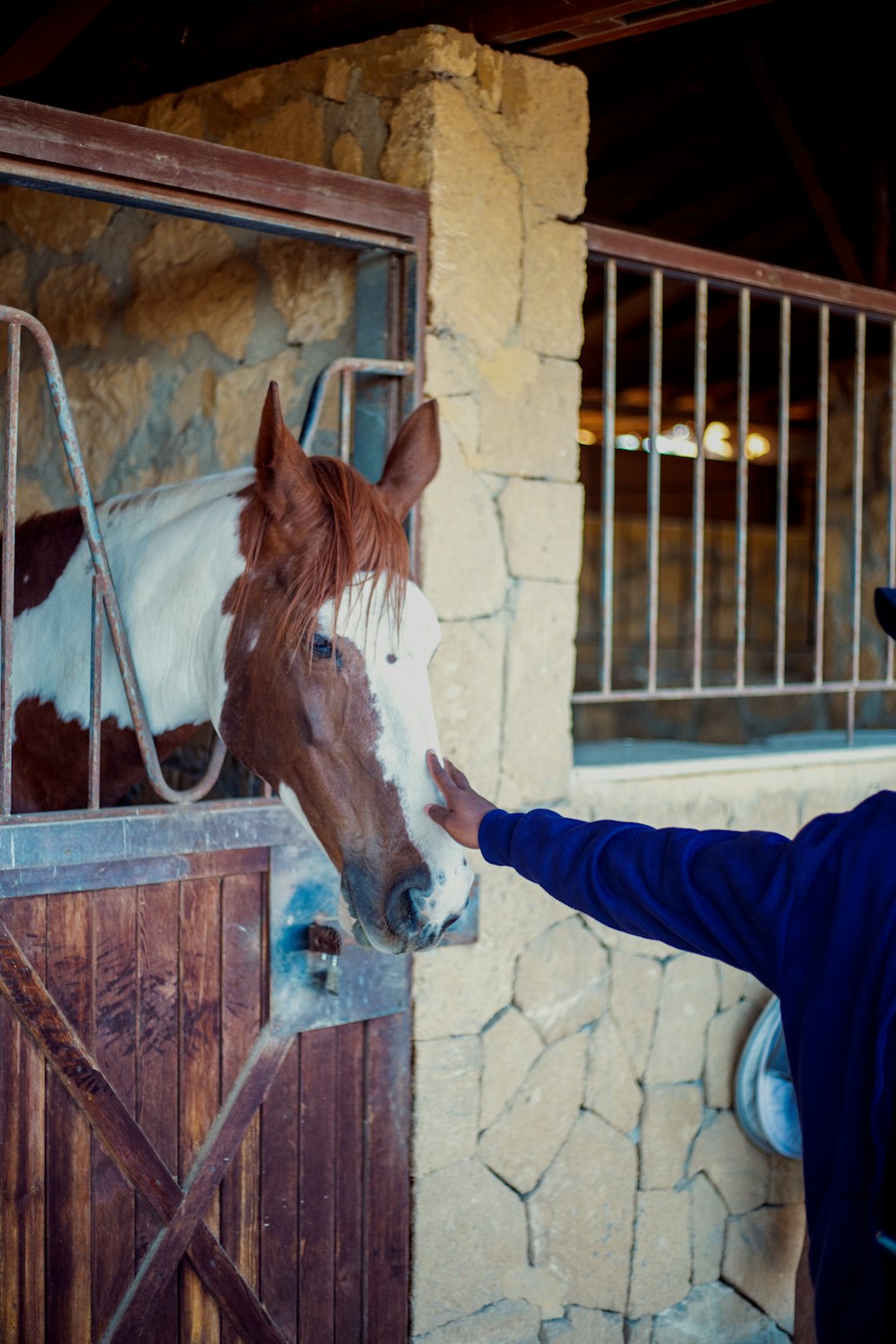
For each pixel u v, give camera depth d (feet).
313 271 8.04
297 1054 7.10
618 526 20.35
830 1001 4.11
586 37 7.84
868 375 13.82
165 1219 6.57
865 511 13.92
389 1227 7.59
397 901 5.22
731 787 9.36
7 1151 5.98
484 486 7.85
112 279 9.45
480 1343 8.02
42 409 10.14
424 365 7.48
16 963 5.94
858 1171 4.04
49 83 11.56
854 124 14.06
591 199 16.60
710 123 14.82
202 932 6.68
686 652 20.30
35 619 6.96
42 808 6.88
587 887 4.78
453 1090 7.79
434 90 7.41
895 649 10.72
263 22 9.24
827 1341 4.12
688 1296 9.18
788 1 12.42
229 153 6.56
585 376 22.80
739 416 9.37
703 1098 9.16
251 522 5.91
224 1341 6.93
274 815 6.87
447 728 7.73
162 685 6.29
